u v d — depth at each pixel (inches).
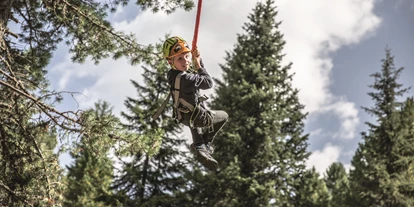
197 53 211.2
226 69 1054.4
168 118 920.3
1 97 397.4
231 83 999.0
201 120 211.0
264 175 884.6
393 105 1090.1
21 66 423.2
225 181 865.5
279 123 917.8
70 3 423.5
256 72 975.6
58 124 370.0
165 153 914.1
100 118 385.1
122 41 431.5
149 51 435.8
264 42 1036.5
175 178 933.8
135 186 940.6
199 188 908.6
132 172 899.4
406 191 1015.0
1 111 387.9
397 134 1055.0
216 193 887.1
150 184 933.8
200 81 205.3
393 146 1058.7
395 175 1027.9
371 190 1038.4
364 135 1101.7
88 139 370.6
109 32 425.7
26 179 394.3
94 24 418.9
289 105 976.9
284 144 922.1
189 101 208.2
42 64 438.3
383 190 1018.7
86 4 439.8
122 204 864.9
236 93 952.9
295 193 909.8
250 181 868.6
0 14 346.0
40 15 433.4
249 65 986.7
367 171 1070.4
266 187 866.8
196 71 215.3
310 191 918.4
